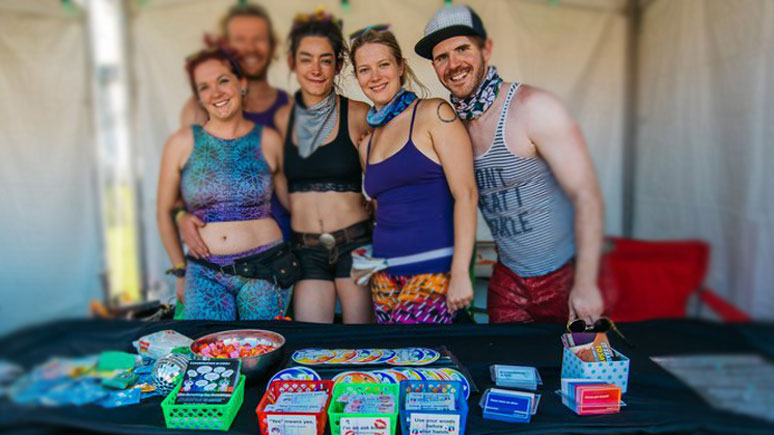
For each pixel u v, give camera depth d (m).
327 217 2.01
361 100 1.87
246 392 1.21
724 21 1.85
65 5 2.19
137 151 2.33
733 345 1.43
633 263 1.90
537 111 1.79
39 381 1.28
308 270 2.04
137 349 1.50
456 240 1.77
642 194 2.13
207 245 2.07
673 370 1.30
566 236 1.90
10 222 2.19
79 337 1.64
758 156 1.78
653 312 1.82
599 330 1.35
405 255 1.82
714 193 1.90
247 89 2.09
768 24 1.74
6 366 1.40
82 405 1.17
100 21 2.24
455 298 1.77
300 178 2.04
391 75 1.79
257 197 2.08
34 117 2.20
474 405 1.14
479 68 1.77
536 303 1.94
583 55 2.11
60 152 2.24
